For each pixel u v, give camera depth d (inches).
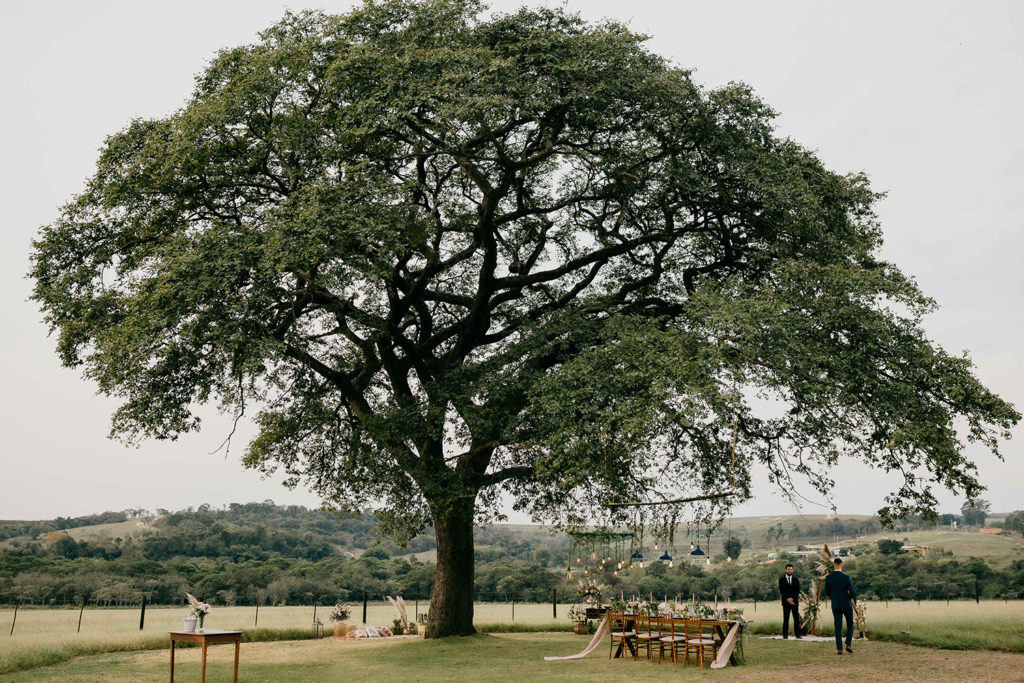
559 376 601.0
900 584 2487.7
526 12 676.7
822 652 580.1
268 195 714.2
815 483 668.1
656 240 741.9
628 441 550.6
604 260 786.2
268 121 672.4
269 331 600.1
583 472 554.6
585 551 650.2
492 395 661.3
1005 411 560.7
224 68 687.1
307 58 654.5
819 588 751.1
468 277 871.7
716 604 586.2
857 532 5255.9
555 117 675.4
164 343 565.0
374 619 1397.6
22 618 1398.9
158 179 645.9
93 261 671.1
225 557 2979.8
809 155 713.6
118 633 869.2
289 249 560.7
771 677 445.1
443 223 761.6
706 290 589.0
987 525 6245.1
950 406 589.3
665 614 585.0
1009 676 437.7
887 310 580.1
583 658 574.9
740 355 525.7
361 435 716.7
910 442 536.7
